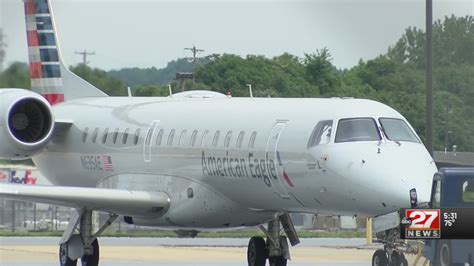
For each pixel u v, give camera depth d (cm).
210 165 6206
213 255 7881
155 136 6675
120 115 7088
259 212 6203
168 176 6538
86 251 6488
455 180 5519
